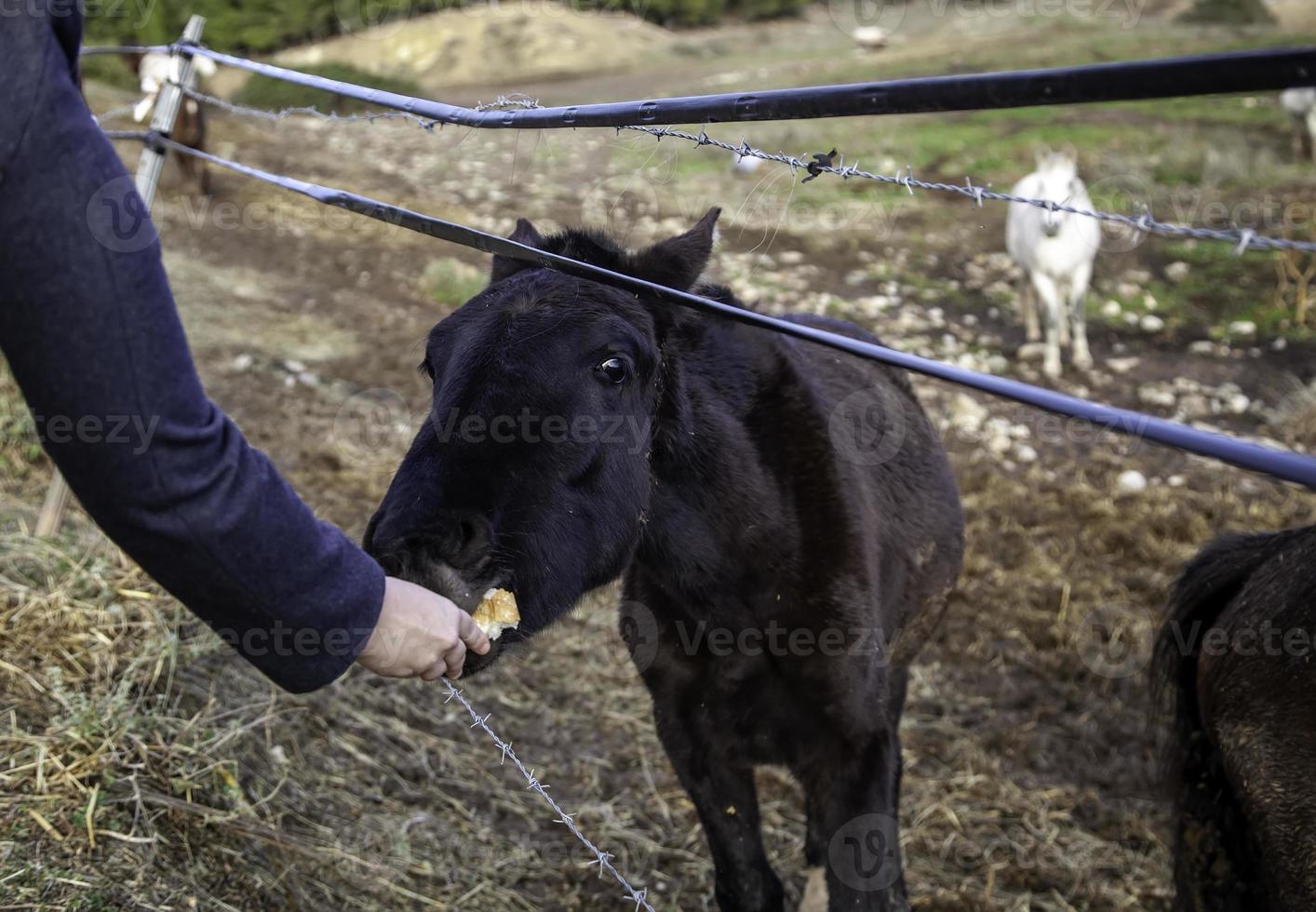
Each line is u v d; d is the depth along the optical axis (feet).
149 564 3.76
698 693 7.88
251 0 76.54
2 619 10.00
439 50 74.95
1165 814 11.35
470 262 31.09
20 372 3.50
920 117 42.42
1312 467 2.85
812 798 8.13
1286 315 25.55
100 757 8.80
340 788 10.48
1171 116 39.40
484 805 11.28
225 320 25.81
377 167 43.16
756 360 7.83
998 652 14.56
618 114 5.05
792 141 39.73
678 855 11.07
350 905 9.17
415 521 5.53
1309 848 6.33
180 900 8.08
